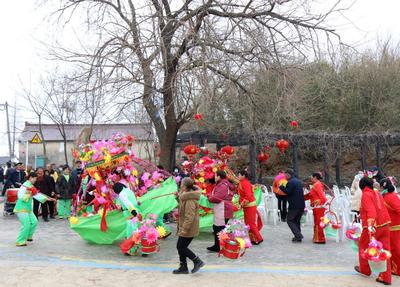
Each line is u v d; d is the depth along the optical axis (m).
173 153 14.66
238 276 6.75
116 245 9.34
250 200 9.66
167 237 10.34
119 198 8.34
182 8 12.57
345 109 27.39
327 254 8.62
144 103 12.97
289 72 12.84
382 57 28.39
